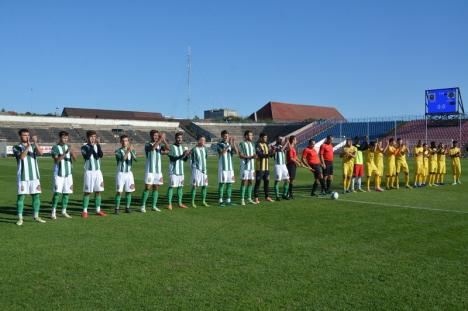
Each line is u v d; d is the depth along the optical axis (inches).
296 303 187.9
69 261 248.4
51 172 1005.2
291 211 431.5
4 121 2246.6
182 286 208.1
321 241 298.5
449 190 633.0
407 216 399.2
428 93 1946.4
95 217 400.8
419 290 203.9
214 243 292.4
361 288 206.4
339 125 2551.7
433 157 705.0
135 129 2632.9
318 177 561.3
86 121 2485.2
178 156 454.9
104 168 1148.5
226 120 3115.2
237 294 198.1
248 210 440.8
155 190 444.1
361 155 612.1
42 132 2273.6
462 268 237.5
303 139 2502.5
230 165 484.4
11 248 277.3
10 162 1416.1
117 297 193.9
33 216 399.9
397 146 657.6
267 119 3248.0
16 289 203.5
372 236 313.7
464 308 183.8
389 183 670.5
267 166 512.1
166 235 317.7
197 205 482.6
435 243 293.1
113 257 257.0
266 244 289.7
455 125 2090.3
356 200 515.8
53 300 190.4
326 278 220.4
